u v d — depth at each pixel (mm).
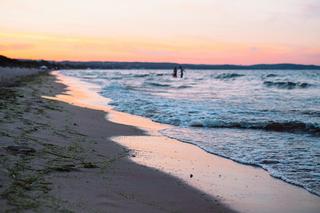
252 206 7527
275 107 24625
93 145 11703
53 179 7414
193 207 7262
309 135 15188
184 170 9938
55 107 19562
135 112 21859
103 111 21266
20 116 14500
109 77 79875
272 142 13852
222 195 8102
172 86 49375
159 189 8078
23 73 57062
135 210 6539
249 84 54312
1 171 7309
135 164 10031
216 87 47656
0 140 9828
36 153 9211
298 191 8492
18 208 5695
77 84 48594
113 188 7562
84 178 7887
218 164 10742
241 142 13844
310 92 38531
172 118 19297
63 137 12078
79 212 5898
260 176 9648
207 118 19234
